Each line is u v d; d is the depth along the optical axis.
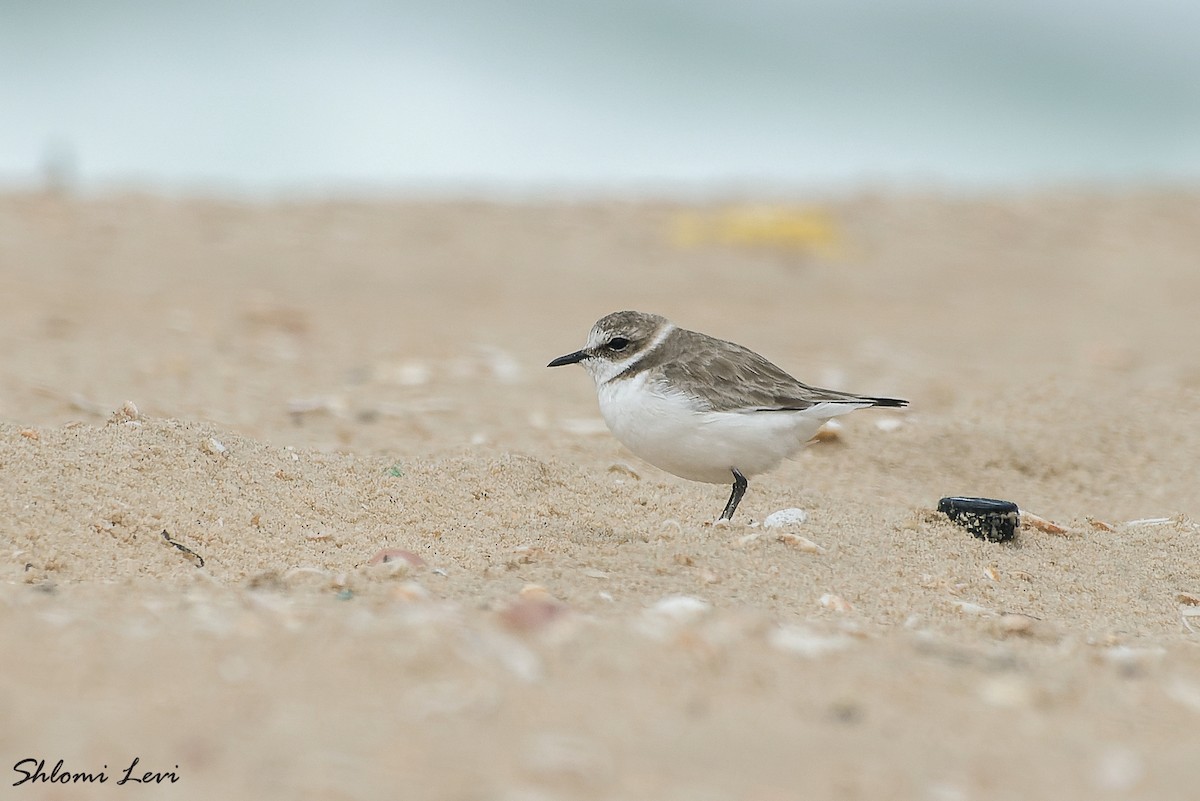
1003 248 31.95
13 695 6.47
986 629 8.84
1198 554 10.96
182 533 9.70
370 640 7.32
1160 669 8.06
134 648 7.10
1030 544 11.01
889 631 8.59
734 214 32.16
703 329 22.58
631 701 6.86
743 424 10.76
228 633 7.36
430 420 15.04
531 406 16.12
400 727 6.39
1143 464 14.16
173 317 20.92
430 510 10.84
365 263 27.28
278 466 11.12
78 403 14.18
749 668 7.42
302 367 17.84
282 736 6.24
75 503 9.76
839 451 14.34
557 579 9.14
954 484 13.69
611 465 12.95
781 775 6.20
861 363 19.88
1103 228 34.06
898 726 6.84
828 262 29.70
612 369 11.15
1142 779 6.40
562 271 27.56
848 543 10.48
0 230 27.14
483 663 7.14
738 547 10.05
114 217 29.45
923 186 38.03
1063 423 15.22
